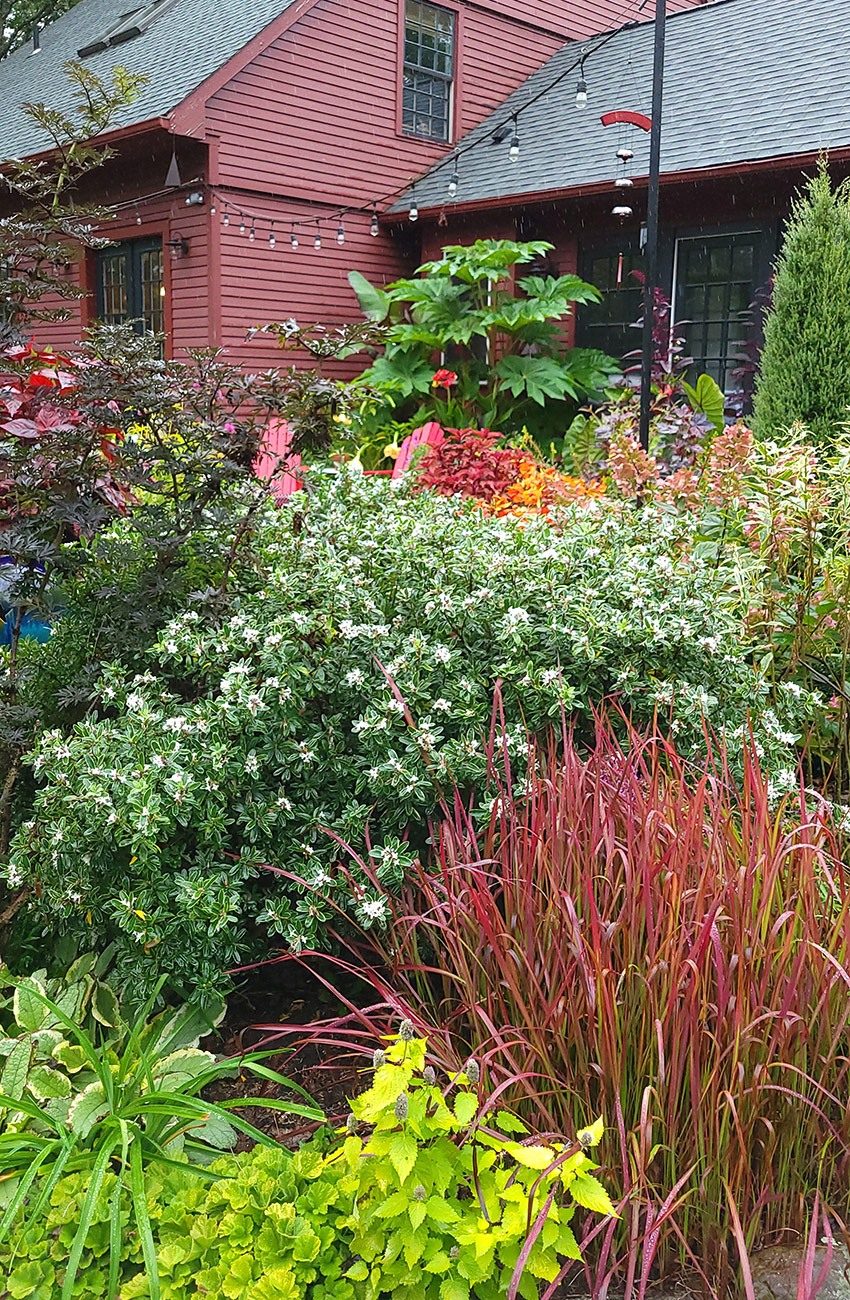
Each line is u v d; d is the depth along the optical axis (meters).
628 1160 1.94
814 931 2.08
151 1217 2.02
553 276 11.60
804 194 9.41
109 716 3.55
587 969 1.96
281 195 11.41
